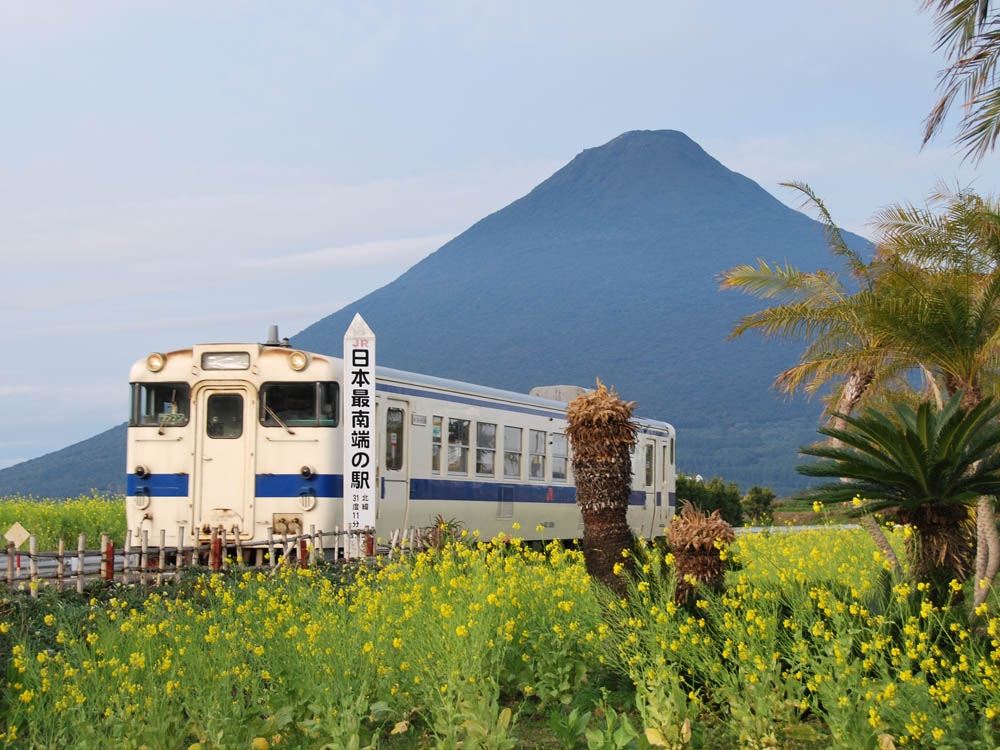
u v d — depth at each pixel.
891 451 9.04
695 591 8.77
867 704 6.34
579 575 10.18
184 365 16.83
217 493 16.50
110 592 11.83
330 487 16.19
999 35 11.89
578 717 6.86
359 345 16.12
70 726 7.00
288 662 8.16
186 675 7.85
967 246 12.65
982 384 13.96
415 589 9.31
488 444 20.42
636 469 25.48
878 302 12.04
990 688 6.37
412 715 7.72
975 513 10.02
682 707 6.79
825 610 7.39
